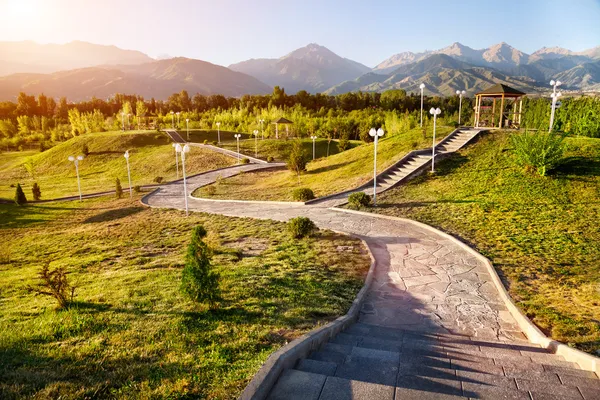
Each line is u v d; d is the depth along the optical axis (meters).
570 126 33.06
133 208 30.20
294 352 5.24
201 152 61.97
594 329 7.20
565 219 15.54
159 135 75.56
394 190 22.83
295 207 22.94
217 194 33.88
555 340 6.84
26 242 20.80
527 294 9.34
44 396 4.53
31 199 41.09
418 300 9.42
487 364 5.69
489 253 12.62
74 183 52.22
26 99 158.88
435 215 17.73
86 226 25.22
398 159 28.03
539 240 13.45
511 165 23.09
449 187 21.72
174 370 5.15
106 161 63.41
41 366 5.35
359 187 24.70
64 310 8.12
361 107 122.38
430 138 31.58
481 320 8.34
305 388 4.36
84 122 99.75
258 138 77.44
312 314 7.89
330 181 29.95
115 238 19.52
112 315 7.55
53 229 25.62
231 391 4.45
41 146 87.50
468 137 29.30
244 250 14.09
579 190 18.84
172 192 38.31
